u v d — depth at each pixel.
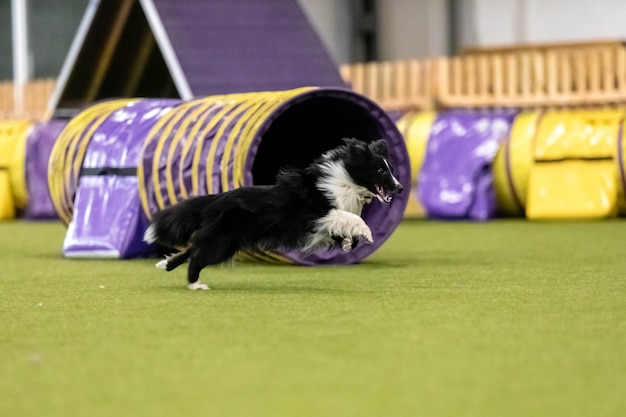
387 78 21.59
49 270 9.59
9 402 4.22
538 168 16.66
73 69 17.44
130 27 16.19
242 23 15.14
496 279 8.39
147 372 4.72
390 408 4.04
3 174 19.20
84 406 4.13
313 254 9.55
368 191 7.70
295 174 7.58
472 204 17.03
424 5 24.09
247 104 9.74
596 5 22.56
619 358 4.95
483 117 17.64
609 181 16.23
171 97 17.53
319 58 15.16
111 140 11.20
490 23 23.52
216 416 3.94
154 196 10.26
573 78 19.83
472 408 4.04
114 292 7.70
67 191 11.62
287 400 4.17
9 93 26.22
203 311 6.56
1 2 29.86
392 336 5.55
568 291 7.52
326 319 6.16
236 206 7.49
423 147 17.80
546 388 4.35
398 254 10.98
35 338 5.62
